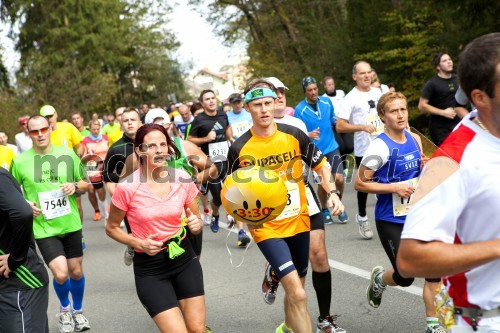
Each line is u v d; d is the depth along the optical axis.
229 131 11.62
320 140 10.80
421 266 2.67
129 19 60.91
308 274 8.12
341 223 10.92
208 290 7.85
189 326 4.82
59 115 45.56
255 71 34.56
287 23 34.50
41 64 47.12
